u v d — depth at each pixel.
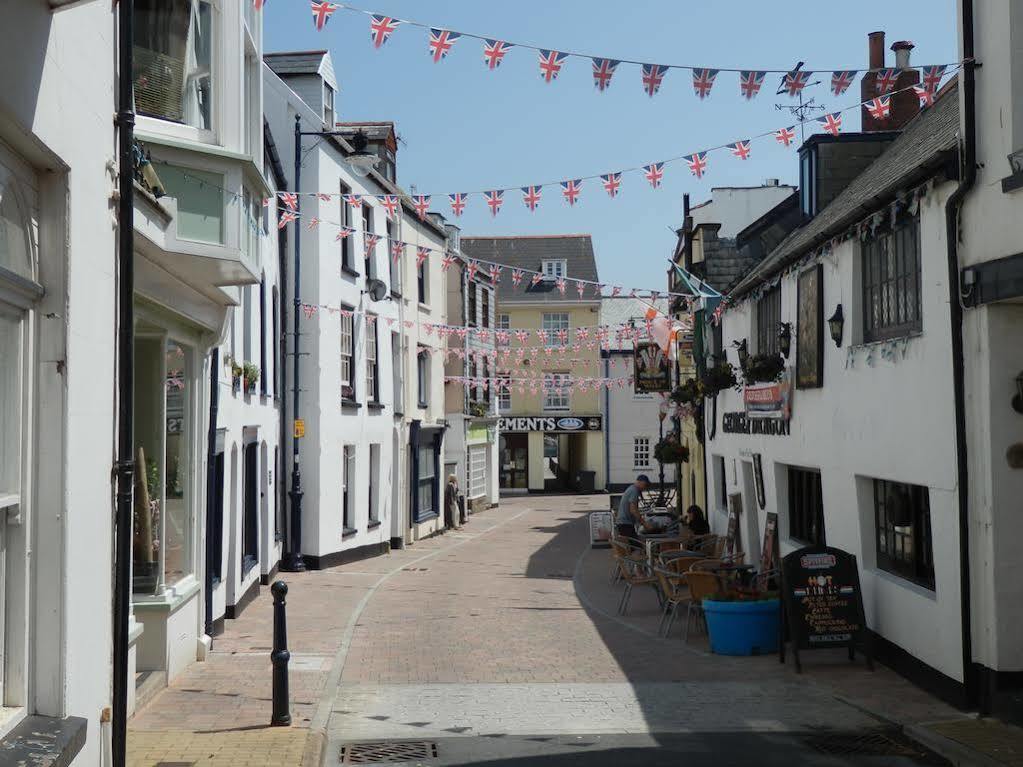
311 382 22.17
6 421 5.37
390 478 27.56
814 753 8.00
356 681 10.76
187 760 7.56
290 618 15.16
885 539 11.45
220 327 11.76
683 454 24.47
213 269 9.89
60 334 5.70
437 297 33.78
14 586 5.50
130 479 6.72
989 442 8.78
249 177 10.29
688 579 13.42
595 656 12.16
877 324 11.42
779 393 15.04
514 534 32.16
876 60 20.56
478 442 41.12
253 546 17.28
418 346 30.92
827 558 11.04
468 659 11.98
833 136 18.45
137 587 10.19
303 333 22.14
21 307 5.46
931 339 9.68
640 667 11.49
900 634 10.65
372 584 19.66
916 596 10.17
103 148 6.43
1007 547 8.75
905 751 8.07
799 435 14.16
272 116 22.09
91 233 6.18
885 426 10.87
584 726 8.91
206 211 9.62
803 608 10.98
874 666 11.16
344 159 23.66
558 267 54.19
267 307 18.98
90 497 6.18
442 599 17.42
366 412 25.39
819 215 17.56
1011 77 8.41
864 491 11.80
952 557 9.30
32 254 5.57
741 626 12.07
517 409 53.41
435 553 26.56
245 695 9.84
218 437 13.44
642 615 15.52
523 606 16.53
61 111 5.55
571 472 56.28
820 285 13.00
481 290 42.62
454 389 36.88
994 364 8.75
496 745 8.29
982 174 8.82
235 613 14.77
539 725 8.94
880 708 9.31
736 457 18.55
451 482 34.28
